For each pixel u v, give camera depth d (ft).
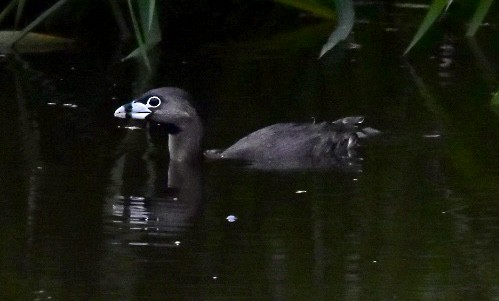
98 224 35.35
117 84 54.03
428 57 59.88
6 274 31.42
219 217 36.24
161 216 36.09
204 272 31.60
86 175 40.16
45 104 49.96
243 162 42.45
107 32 64.69
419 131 45.73
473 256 32.83
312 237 34.42
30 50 60.75
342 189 39.01
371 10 71.20
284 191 38.83
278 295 29.91
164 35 64.44
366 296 29.91
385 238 34.35
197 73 56.65
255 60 59.47
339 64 58.39
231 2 68.03
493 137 44.83
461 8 68.23
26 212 36.27
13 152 42.68
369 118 47.73
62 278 31.09
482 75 55.72
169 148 42.83
